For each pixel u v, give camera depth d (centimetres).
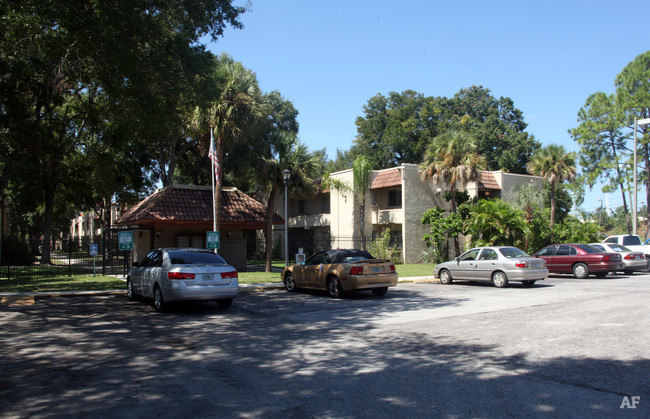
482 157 2959
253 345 830
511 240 2691
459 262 1886
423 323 1016
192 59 1452
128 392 578
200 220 2433
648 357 697
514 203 3291
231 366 693
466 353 742
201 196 2622
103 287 1778
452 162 2917
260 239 4162
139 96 1484
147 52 1482
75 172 3322
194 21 1460
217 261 1261
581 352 731
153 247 2378
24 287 1777
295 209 4056
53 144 1919
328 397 552
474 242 2773
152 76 1464
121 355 764
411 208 3200
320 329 976
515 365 668
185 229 2586
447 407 512
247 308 1289
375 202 3406
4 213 3209
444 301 1370
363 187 3269
